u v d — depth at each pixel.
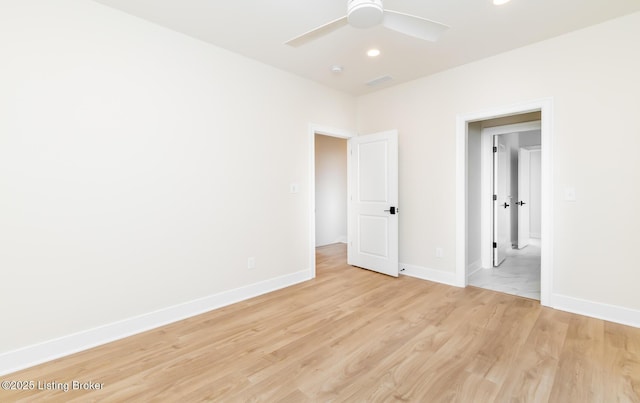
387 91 4.07
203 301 2.81
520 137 6.21
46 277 2.02
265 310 2.82
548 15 2.37
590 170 2.59
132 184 2.38
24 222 1.94
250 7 2.26
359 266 4.33
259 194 3.26
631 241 2.43
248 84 3.14
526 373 1.81
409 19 1.75
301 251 3.70
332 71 3.49
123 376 1.83
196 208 2.76
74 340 2.12
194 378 1.80
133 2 2.20
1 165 1.86
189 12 2.33
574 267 2.69
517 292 3.24
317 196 6.12
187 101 2.69
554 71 2.74
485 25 2.51
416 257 3.83
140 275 2.43
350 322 2.54
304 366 1.91
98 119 2.22
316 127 3.85
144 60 2.44
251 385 1.73
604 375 1.77
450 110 3.45
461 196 3.40
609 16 2.41
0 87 1.86
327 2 2.19
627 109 2.42
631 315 2.43
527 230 6.09
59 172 2.06
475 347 2.11
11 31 1.89
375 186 4.05
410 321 2.54
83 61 2.15
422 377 1.79
